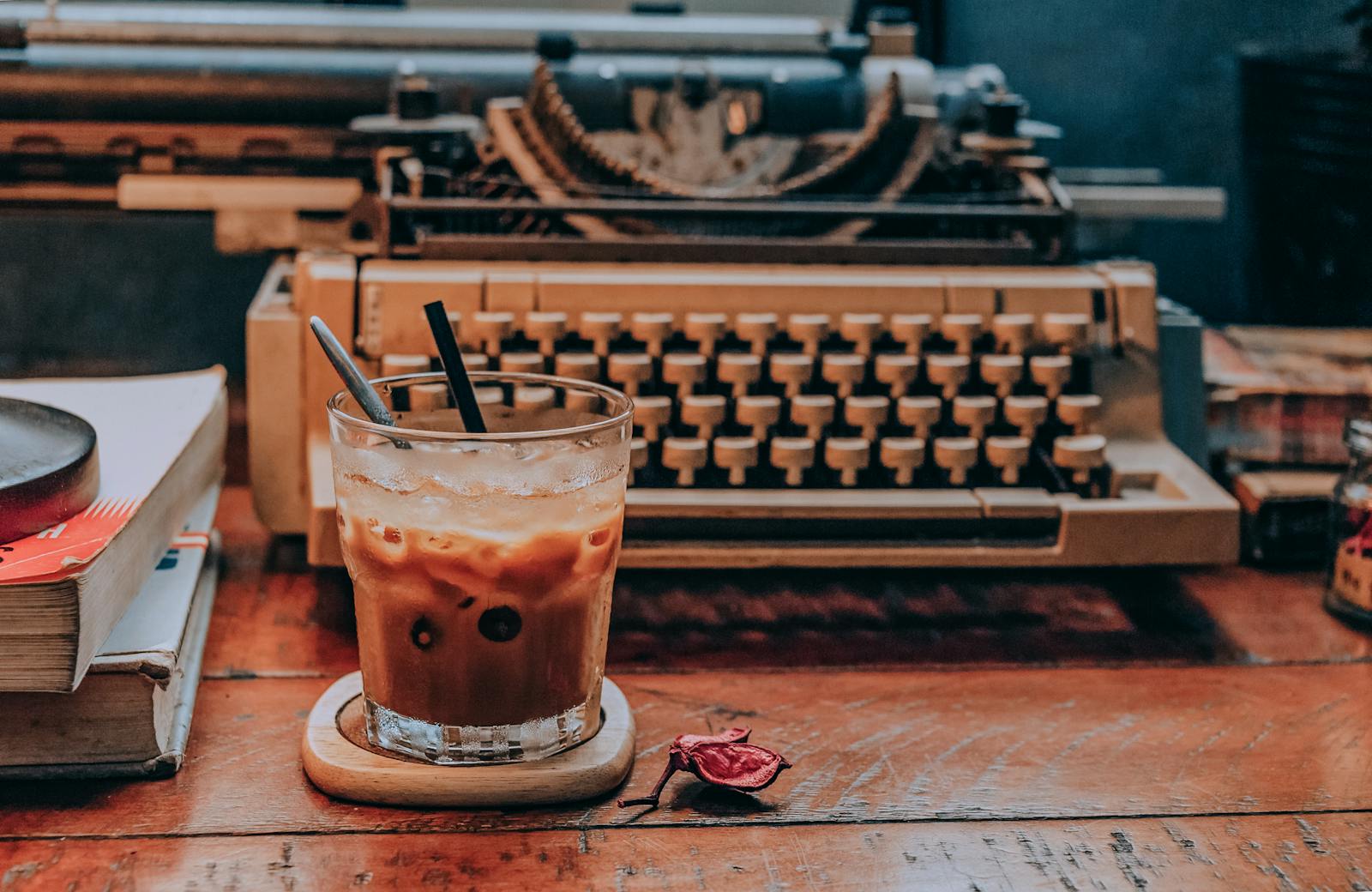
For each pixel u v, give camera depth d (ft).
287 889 1.85
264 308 2.46
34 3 2.92
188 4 3.18
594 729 2.02
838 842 1.92
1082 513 2.32
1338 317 2.97
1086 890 1.87
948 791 2.00
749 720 2.11
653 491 2.35
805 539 2.34
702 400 2.36
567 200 2.58
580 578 1.94
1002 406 2.44
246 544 2.51
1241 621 2.37
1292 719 2.14
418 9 3.32
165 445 2.20
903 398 2.41
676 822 1.94
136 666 1.95
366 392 1.94
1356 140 2.90
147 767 1.98
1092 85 3.40
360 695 2.08
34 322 3.10
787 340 2.46
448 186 2.60
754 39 3.05
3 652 1.88
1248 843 1.93
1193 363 2.55
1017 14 3.38
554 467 1.89
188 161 2.74
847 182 2.67
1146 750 2.07
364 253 2.58
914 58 3.05
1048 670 2.24
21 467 1.97
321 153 2.75
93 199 2.73
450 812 1.95
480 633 1.93
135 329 3.13
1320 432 2.56
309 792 1.97
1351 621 2.37
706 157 2.80
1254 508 2.53
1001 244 2.58
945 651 2.28
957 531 2.36
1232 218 3.36
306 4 3.25
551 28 3.02
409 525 1.90
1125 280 2.50
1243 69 3.28
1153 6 3.36
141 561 2.05
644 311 2.41
